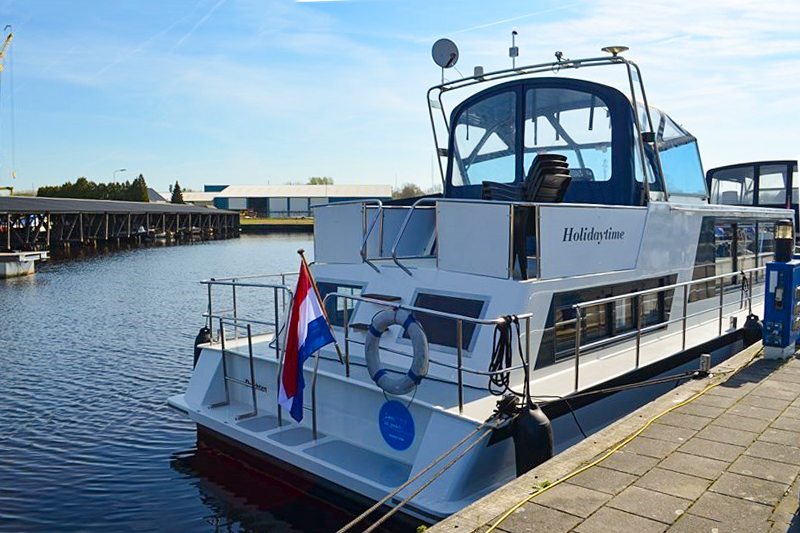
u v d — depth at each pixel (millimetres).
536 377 6605
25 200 48906
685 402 6750
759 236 12242
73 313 20672
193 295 25141
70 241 55188
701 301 9805
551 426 6012
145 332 17516
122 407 10836
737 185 16062
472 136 9516
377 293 7410
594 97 8305
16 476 7938
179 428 9727
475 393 6176
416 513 5398
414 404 5969
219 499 7055
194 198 147375
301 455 6305
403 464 6094
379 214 7328
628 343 7957
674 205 8758
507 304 6379
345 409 6613
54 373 13148
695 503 4500
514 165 8992
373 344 6250
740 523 4219
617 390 6934
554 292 6703
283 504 6812
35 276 32156
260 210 123875
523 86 8852
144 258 44281
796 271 8508
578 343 6395
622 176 8102
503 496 4641
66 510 7035
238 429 7027
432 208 8898
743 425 6043
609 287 7633
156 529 6590
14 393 11688
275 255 47781
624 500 4555
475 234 6641
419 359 5891
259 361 7527
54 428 9766
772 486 4750
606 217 7352
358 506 6328
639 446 5551
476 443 5402
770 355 8500
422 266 7293
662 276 8625
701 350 8672
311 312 6391
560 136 8602
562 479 4902
